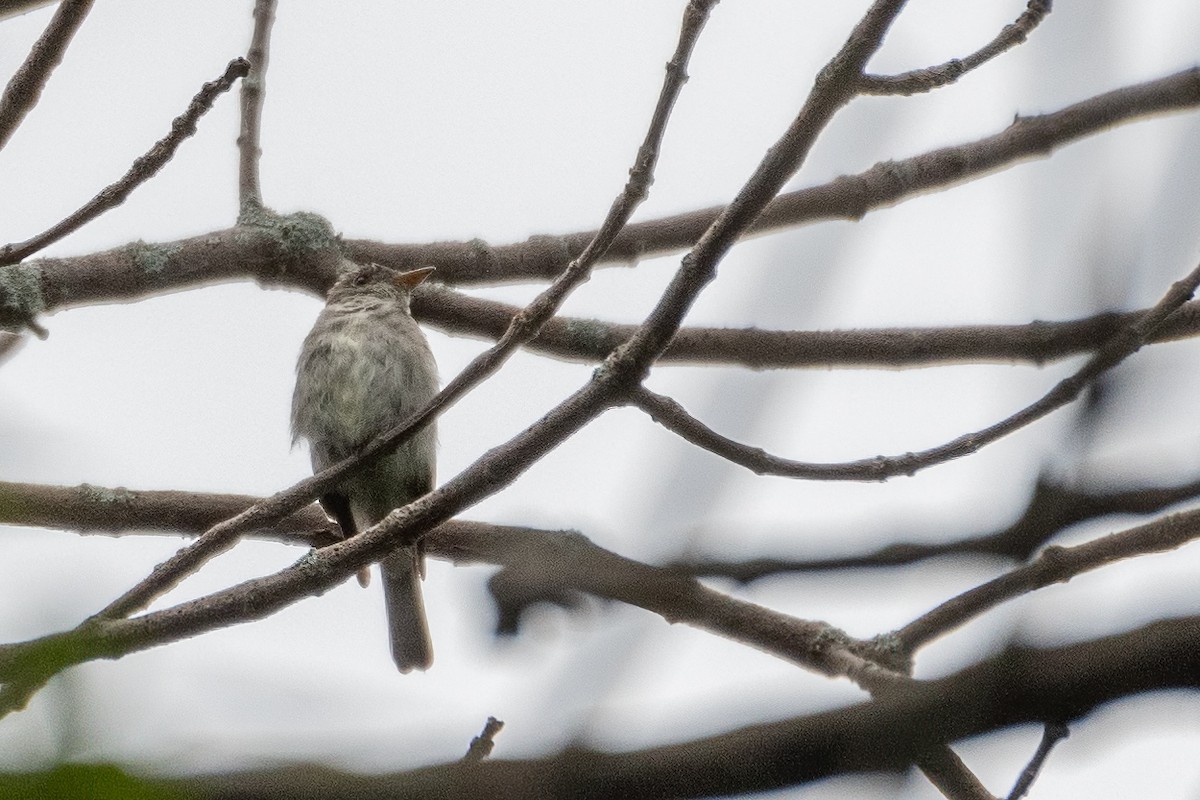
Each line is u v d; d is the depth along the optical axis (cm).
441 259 1023
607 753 309
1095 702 278
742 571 443
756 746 301
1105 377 358
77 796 245
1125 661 278
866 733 294
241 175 1003
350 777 302
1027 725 288
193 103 677
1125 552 547
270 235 991
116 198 679
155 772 254
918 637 616
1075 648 282
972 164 928
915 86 591
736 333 938
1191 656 275
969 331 916
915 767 292
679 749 304
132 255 940
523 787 306
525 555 449
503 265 1016
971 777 526
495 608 420
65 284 916
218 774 275
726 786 301
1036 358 896
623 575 422
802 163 606
